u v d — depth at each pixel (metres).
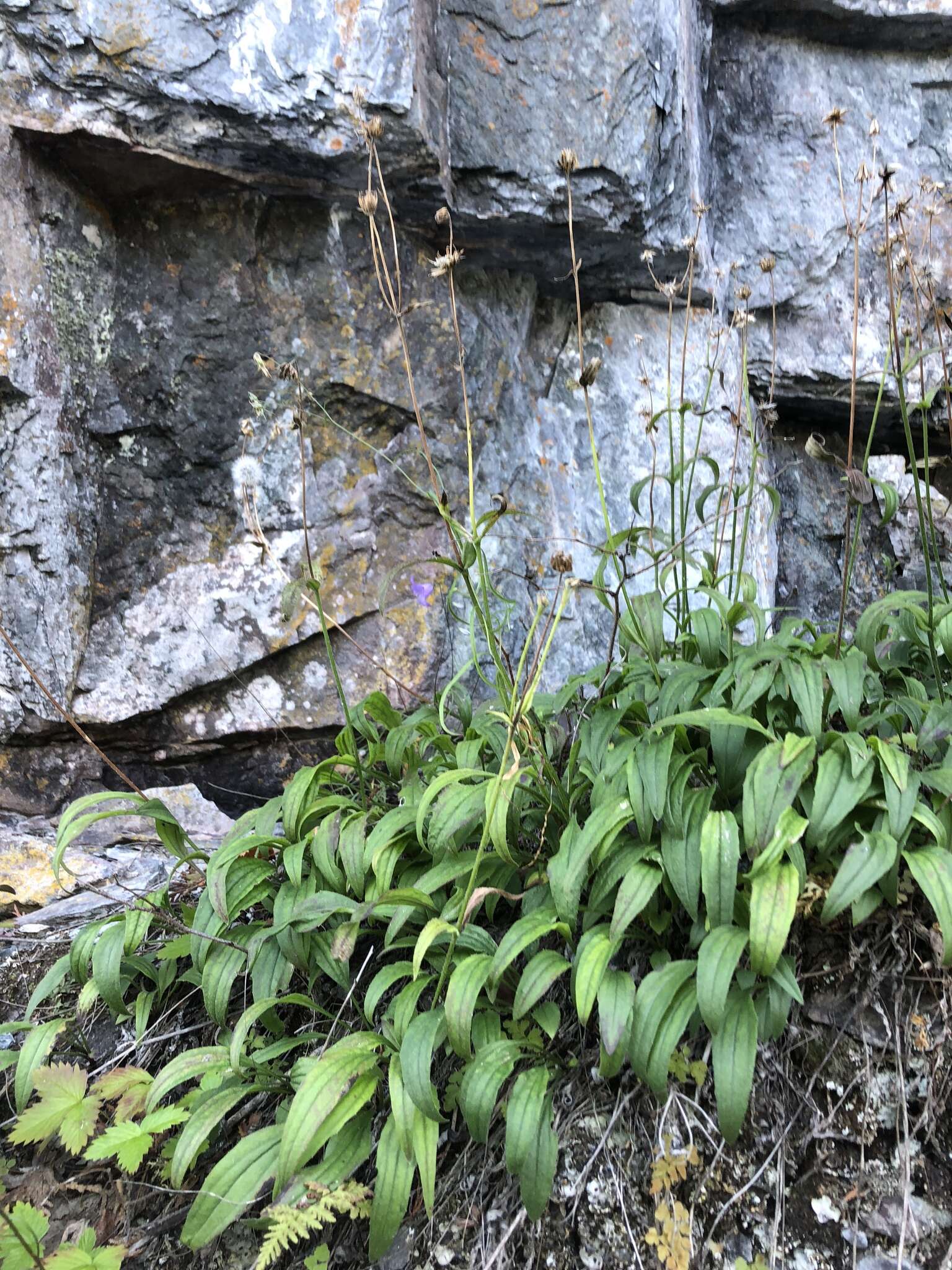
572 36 2.92
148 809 2.07
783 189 3.74
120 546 2.96
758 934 1.52
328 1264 1.70
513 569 3.17
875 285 3.73
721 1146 1.71
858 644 2.09
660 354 3.51
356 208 2.92
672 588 3.46
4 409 2.66
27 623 2.79
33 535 2.75
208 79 2.54
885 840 1.64
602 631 3.38
